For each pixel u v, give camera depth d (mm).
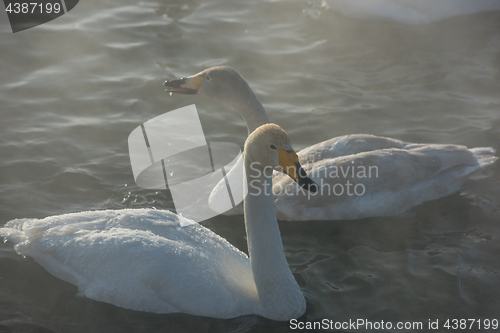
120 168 11445
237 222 10234
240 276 7895
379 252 9367
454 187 10930
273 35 17094
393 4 18031
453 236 9766
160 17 17641
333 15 18453
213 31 17062
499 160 11820
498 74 15180
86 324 7484
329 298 8180
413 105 13953
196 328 7441
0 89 13883
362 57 16172
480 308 8016
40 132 12398
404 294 8289
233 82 10578
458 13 17969
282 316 7547
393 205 10438
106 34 16484
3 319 7535
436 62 15891
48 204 10281
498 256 9156
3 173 11008
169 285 7531
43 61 15125
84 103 13594
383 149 10711
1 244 9109
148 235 8016
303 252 9391
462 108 13773
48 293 8008
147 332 7387
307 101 14070
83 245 7930
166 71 14992
